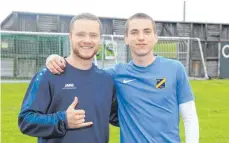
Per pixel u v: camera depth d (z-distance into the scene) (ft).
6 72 46.78
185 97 8.34
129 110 8.32
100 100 7.73
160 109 8.18
